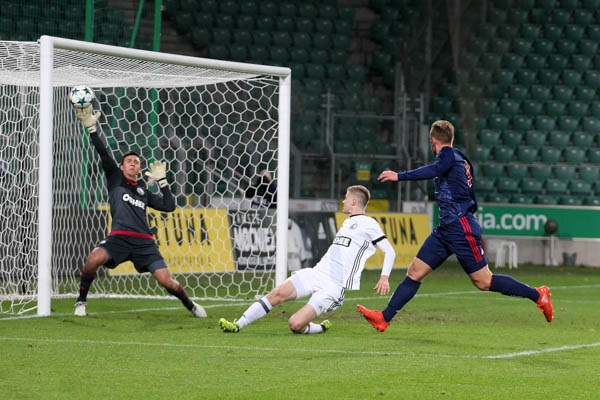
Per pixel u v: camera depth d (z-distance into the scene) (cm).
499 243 7550
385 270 2773
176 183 5428
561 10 8981
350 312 3647
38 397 1830
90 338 2714
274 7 8656
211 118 6019
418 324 3247
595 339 2906
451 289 4934
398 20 8819
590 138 8300
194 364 2250
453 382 2058
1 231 4278
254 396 1864
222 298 4072
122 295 4069
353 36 8850
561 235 7469
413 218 6850
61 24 7238
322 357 2391
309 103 7769
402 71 7988
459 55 8462
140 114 5681
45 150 3278
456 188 2659
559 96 8562
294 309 3684
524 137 8256
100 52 3425
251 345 2602
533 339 2873
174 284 3259
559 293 4906
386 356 2425
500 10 8856
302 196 7356
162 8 6812
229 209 5444
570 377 2150
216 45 8238
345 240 2853
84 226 4800
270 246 5503
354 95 8000
